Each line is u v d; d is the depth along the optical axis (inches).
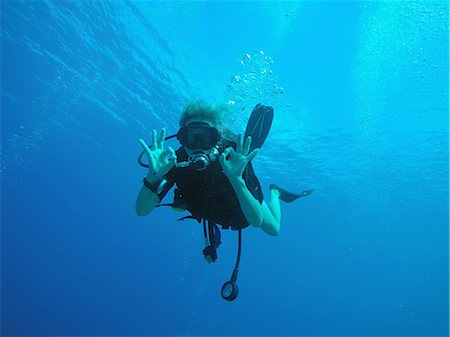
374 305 2090.3
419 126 684.1
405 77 581.9
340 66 586.2
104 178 1301.7
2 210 1680.6
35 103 884.6
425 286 1911.9
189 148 92.0
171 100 743.7
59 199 1535.4
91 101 831.1
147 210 97.3
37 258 1898.4
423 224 1218.6
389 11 500.4
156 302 1733.5
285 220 1298.0
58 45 681.0
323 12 531.5
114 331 1531.7
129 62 671.1
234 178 85.4
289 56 580.1
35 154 1164.5
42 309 1562.5
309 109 663.1
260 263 1731.1
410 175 880.3
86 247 1903.3
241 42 573.3
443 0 462.3
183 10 550.0
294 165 876.6
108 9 572.4
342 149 782.5
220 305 1755.7
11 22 651.5
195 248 1654.8
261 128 115.9
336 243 1481.3
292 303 1952.5
